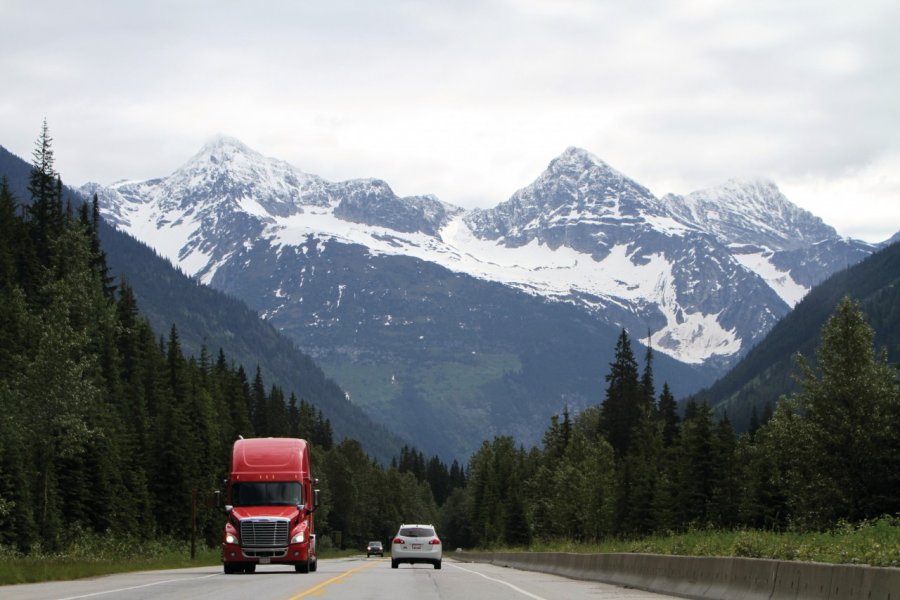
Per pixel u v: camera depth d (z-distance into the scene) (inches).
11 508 2738.7
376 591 1115.9
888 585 628.7
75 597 977.5
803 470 2522.1
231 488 1585.9
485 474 7568.9
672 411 6131.9
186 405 4990.2
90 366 2947.8
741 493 3533.5
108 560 2177.7
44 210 5595.5
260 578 1402.6
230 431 5812.0
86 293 4473.4
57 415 2869.1
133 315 5698.8
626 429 6166.3
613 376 6343.5
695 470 3602.4
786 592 783.7
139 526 3828.7
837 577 700.7
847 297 2502.5
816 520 2466.8
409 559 2031.3
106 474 3410.4
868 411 2444.6
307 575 1519.4
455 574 1712.6
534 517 5644.7
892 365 2522.1
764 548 997.2
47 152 5684.1
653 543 1536.7
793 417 2559.1
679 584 1069.1
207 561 2812.5
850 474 2470.5
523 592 1144.2
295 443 1628.9
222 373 6614.2
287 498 1579.7
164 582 1288.1
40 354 2859.3
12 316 4047.7
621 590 1206.9
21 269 5036.9
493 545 6407.5
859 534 1071.0
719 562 952.3
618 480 4416.8
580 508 4803.2
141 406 4739.2
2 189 5413.4
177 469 4202.8
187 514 4215.1
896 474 2432.3
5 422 2849.4
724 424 3656.5
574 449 5816.9
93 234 5930.1
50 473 3125.0
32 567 1476.4
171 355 5639.8
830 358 2498.8
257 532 1542.8
